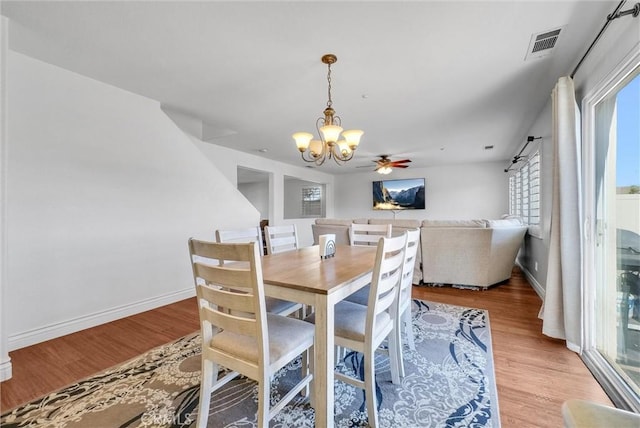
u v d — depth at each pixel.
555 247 2.17
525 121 3.71
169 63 2.31
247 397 1.56
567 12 1.68
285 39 1.97
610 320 1.78
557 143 2.10
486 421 1.36
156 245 3.07
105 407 1.48
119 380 1.72
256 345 1.20
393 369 1.65
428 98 2.98
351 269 1.60
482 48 2.07
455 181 7.15
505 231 3.50
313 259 1.92
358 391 1.61
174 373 1.79
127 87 2.74
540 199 3.25
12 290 2.11
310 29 1.86
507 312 2.81
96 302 2.58
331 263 1.78
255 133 4.30
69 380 1.73
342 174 8.62
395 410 1.44
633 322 1.55
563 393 1.56
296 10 1.69
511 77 2.52
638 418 0.75
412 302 3.13
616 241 1.72
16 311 2.12
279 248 2.53
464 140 4.72
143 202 2.96
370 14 1.71
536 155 3.61
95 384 1.68
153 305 3.03
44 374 1.79
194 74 2.48
